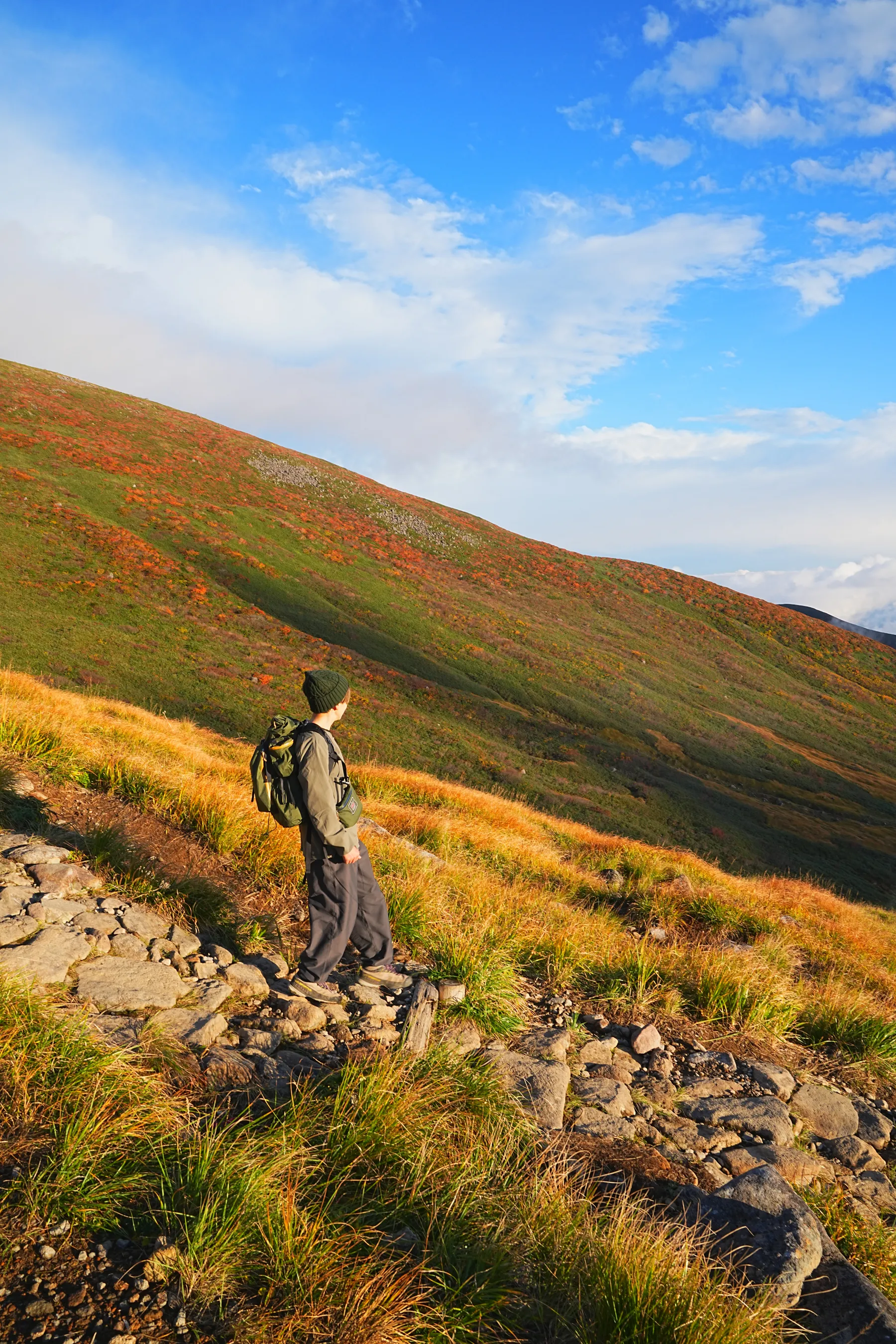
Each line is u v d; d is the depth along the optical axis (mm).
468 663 65000
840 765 69812
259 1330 1871
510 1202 2561
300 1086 2986
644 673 76125
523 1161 2930
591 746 54062
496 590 89312
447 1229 2361
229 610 56281
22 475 64500
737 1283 2363
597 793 46188
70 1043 2730
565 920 6859
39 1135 2340
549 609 88500
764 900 12742
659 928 8180
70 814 5738
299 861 5789
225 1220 2129
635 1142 3453
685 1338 2041
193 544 65938
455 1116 3061
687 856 15688
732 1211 2717
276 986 4047
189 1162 2324
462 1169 2646
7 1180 2162
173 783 6922
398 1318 2008
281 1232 2154
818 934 10820
